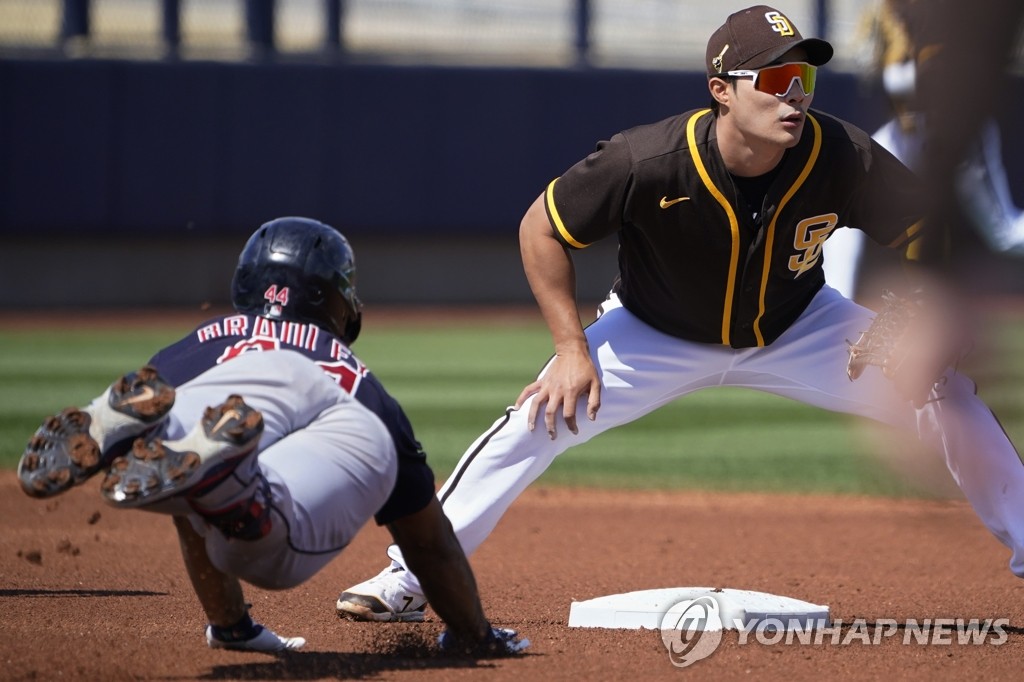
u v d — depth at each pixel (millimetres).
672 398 14258
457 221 66250
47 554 18234
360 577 17156
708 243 12711
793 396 14523
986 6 11359
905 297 13117
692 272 12992
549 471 28672
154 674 10727
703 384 14312
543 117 65875
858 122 62406
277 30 67062
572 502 25047
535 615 14727
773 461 29953
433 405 36156
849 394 14039
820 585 17000
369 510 10070
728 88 11984
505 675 10977
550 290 13180
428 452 29078
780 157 12344
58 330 57125
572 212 12852
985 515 13617
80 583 16000
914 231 12992
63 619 13531
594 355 13688
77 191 63000
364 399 10266
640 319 13758
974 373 13852
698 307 13297
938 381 13367
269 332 10477
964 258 13109
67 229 63188
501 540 21047
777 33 11680
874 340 13102
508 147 66000
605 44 75500
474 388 39812
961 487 13766
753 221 12586
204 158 63938
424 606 13852
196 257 66312
